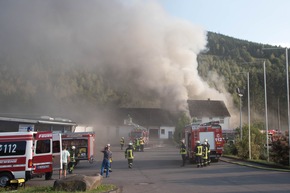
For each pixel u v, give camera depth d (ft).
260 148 84.48
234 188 38.86
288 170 57.26
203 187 40.16
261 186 40.14
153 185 42.83
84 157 77.46
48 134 51.80
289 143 61.05
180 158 93.50
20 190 37.40
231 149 93.97
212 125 78.13
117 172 60.80
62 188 35.42
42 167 50.70
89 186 35.63
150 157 97.91
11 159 45.34
